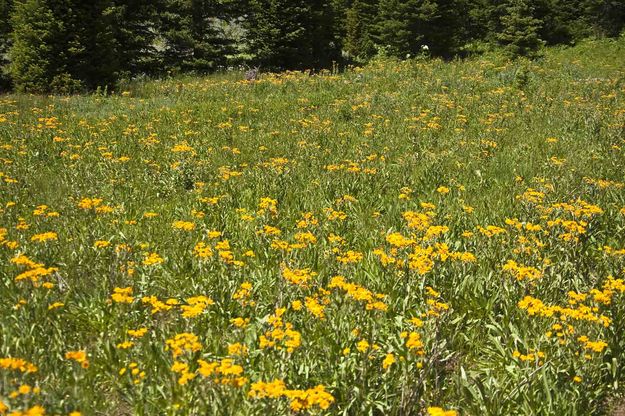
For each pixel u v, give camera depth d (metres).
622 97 18.22
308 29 35.22
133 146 12.14
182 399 3.84
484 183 9.85
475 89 19.66
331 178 9.65
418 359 4.47
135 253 6.39
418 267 5.54
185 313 4.47
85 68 22.55
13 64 22.36
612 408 4.59
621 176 10.03
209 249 5.86
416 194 9.33
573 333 4.74
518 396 4.38
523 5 36.06
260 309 5.48
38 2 21.95
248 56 37.09
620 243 7.12
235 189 9.18
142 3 30.19
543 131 13.66
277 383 3.64
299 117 15.59
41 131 13.27
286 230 7.64
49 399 3.74
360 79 22.33
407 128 13.85
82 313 5.12
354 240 7.32
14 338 4.38
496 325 5.24
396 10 39.56
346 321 4.90
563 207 7.37
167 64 32.16
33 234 6.89
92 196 8.77
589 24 41.19
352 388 4.19
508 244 6.67
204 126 14.23
